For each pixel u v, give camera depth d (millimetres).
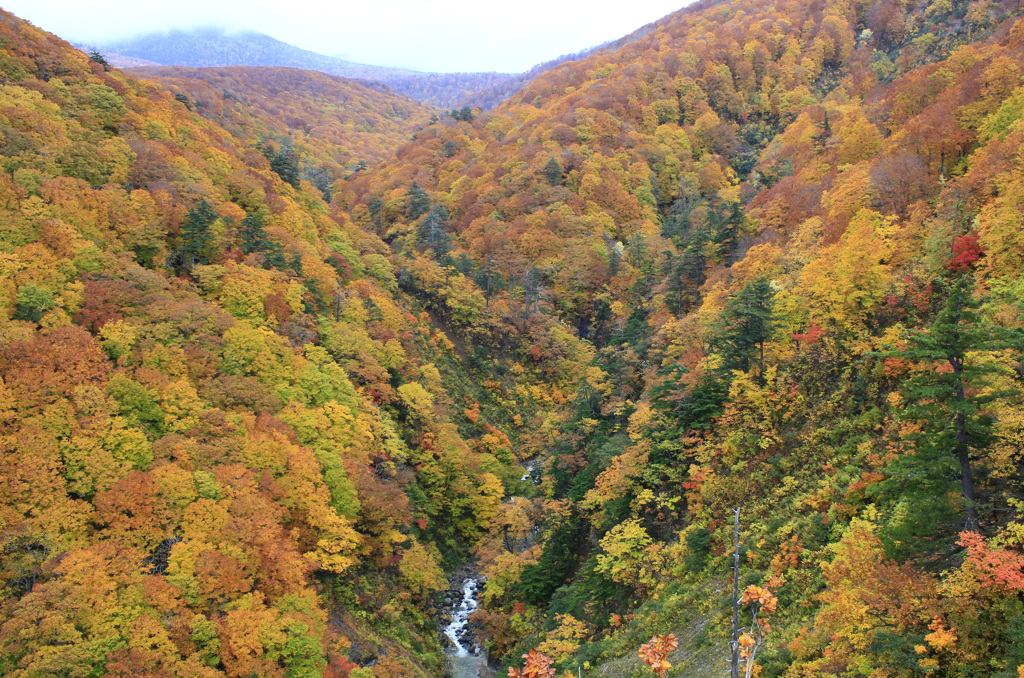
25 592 35531
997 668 17812
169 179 73875
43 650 32031
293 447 50531
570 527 50188
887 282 38781
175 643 35562
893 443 30188
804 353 40594
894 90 79250
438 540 63875
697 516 37906
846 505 29484
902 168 50719
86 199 60844
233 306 62406
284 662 37906
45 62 81062
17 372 43312
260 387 54594
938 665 19109
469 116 198000
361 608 48219
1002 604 18656
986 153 45125
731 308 43812
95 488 41312
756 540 33094
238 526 42125
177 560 39469
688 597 33656
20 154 62469
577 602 43188
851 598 22078
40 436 40875
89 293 52750
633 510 42906
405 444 66938
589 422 58156
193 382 52281
